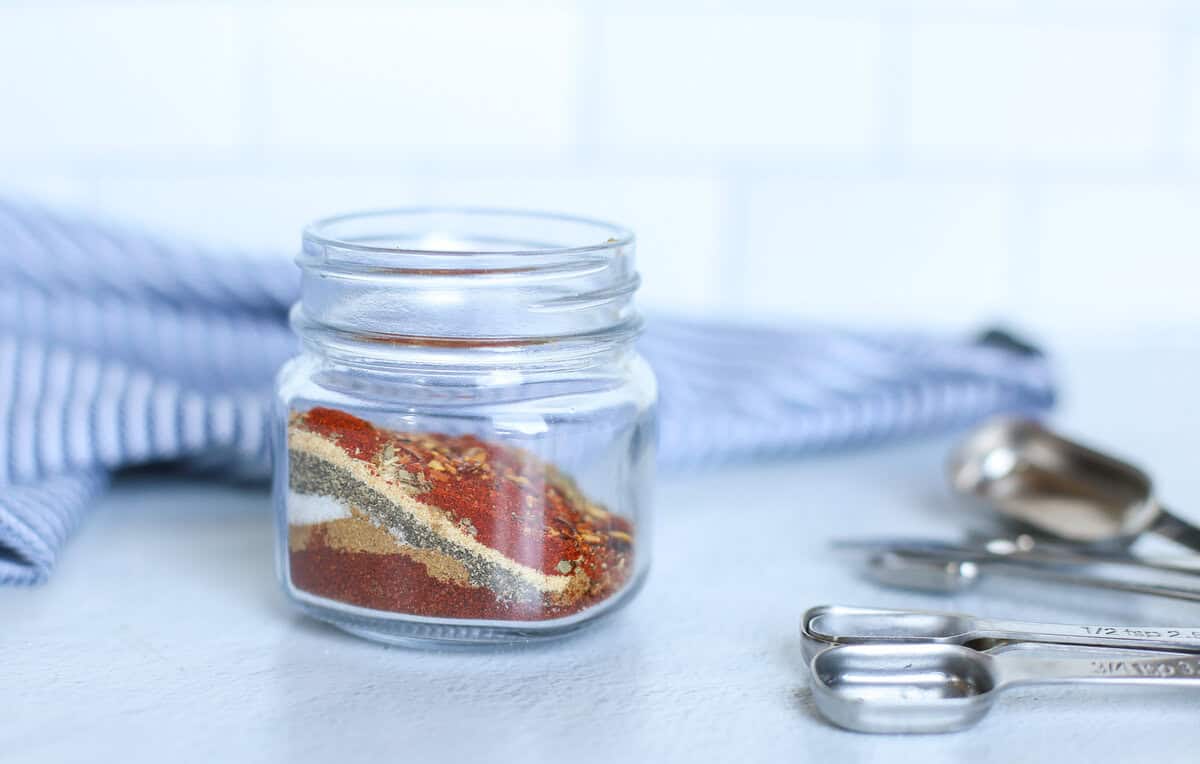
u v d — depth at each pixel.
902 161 0.70
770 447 0.56
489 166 0.67
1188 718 0.41
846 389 0.58
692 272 0.70
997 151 0.71
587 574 0.43
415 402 0.42
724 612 0.46
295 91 0.65
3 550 0.46
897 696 0.41
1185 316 0.76
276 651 0.43
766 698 0.42
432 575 0.42
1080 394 0.65
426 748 0.40
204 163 0.65
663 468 0.54
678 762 0.39
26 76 0.63
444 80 0.66
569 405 0.43
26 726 0.40
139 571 0.48
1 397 0.50
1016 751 0.40
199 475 0.54
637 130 0.68
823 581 0.48
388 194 0.67
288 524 0.43
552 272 0.42
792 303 0.71
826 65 0.69
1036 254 0.73
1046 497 0.52
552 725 0.40
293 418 0.43
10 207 0.55
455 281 0.42
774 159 0.69
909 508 0.53
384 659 0.43
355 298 0.42
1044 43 0.70
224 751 0.39
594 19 0.67
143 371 0.53
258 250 0.62
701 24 0.68
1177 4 0.71
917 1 0.69
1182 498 0.54
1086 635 0.42
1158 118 0.72
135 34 0.63
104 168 0.64
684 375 0.58
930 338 0.62
